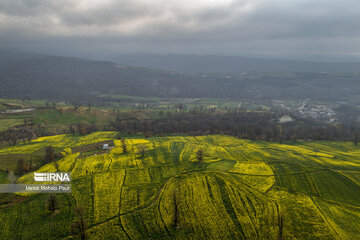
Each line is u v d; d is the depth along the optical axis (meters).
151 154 157.38
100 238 78.12
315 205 100.12
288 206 98.06
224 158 151.75
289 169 134.38
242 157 156.50
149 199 100.44
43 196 101.00
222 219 88.75
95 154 159.25
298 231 83.38
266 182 117.94
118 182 115.06
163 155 155.25
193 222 86.88
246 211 93.69
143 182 115.50
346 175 128.75
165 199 100.31
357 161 159.88
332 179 124.25
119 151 164.88
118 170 129.25
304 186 116.25
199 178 119.19
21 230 80.81
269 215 91.50
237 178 120.94
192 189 108.62
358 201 106.56
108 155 155.75
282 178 122.88
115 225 84.25
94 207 93.94
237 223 86.81
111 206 95.06
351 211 98.06
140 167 133.88
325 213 94.81
